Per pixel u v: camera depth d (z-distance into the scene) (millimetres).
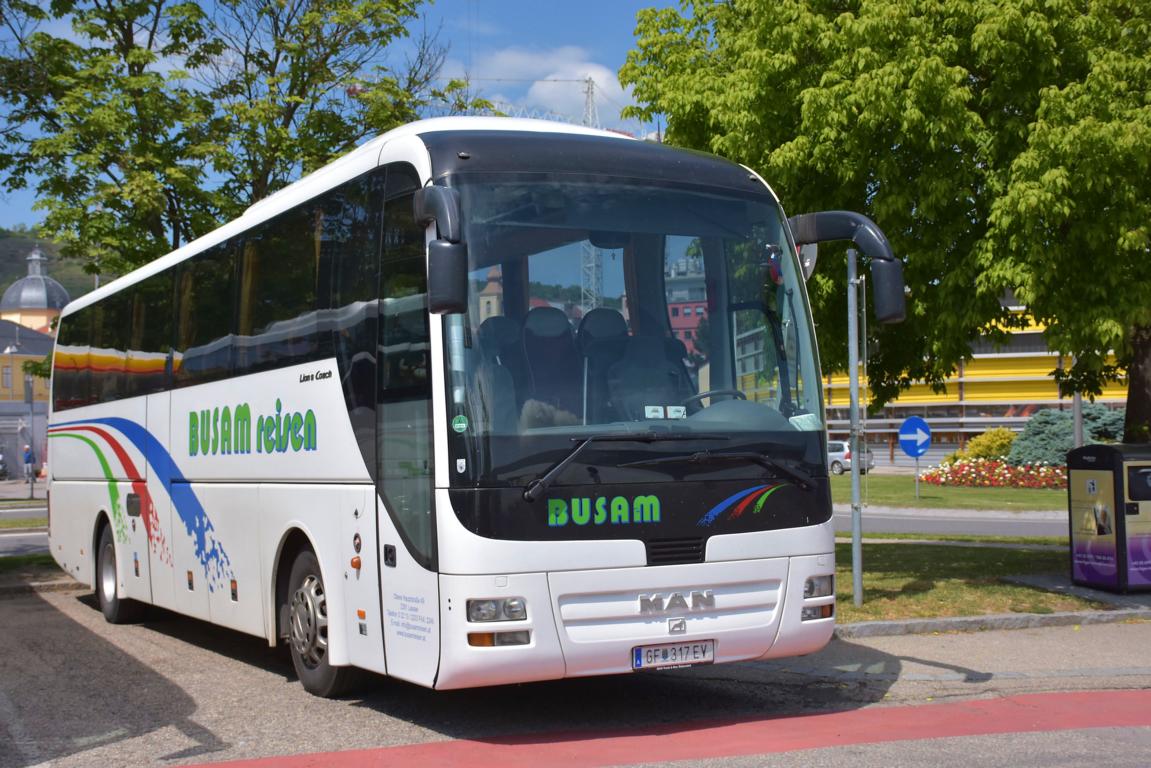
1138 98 11758
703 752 6820
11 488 52719
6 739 7488
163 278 12039
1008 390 67188
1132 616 11633
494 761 6664
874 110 11828
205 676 9742
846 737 7203
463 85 21484
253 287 9820
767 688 8852
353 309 8047
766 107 12898
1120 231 11414
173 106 19172
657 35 14766
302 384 8734
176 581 11273
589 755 6781
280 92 20219
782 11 12742
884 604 11977
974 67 12500
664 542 7086
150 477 11984
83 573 14203
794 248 8266
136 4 19531
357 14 19797
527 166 7426
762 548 7418
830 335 13656
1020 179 11406
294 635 8820
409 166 7508
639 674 9406
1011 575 14102
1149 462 12688
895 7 11930
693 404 7395
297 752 7012
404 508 7227
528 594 6730
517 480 6785
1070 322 11750
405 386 7273
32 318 86500
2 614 14109
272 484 9180
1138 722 7648
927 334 13062
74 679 9633
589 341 7223
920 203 12219
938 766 6457
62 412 15328
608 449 7008
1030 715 7875
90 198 18250
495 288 7074
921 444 31953
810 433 7766
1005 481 39625
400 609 7258
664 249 7641
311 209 8867
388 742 7223
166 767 6742
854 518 11969
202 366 10750
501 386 6906
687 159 8125
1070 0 11711
